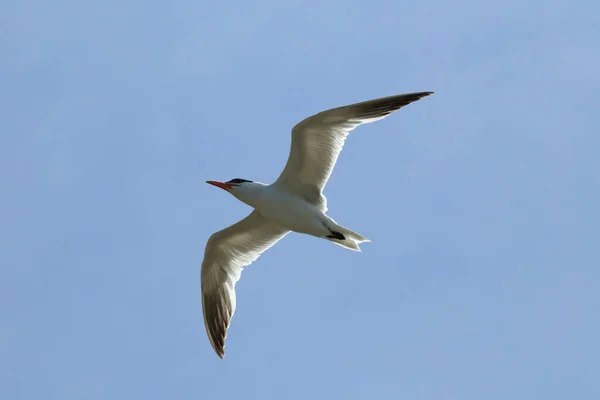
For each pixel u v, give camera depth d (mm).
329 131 16844
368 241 17312
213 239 18719
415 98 16844
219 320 19234
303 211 17250
